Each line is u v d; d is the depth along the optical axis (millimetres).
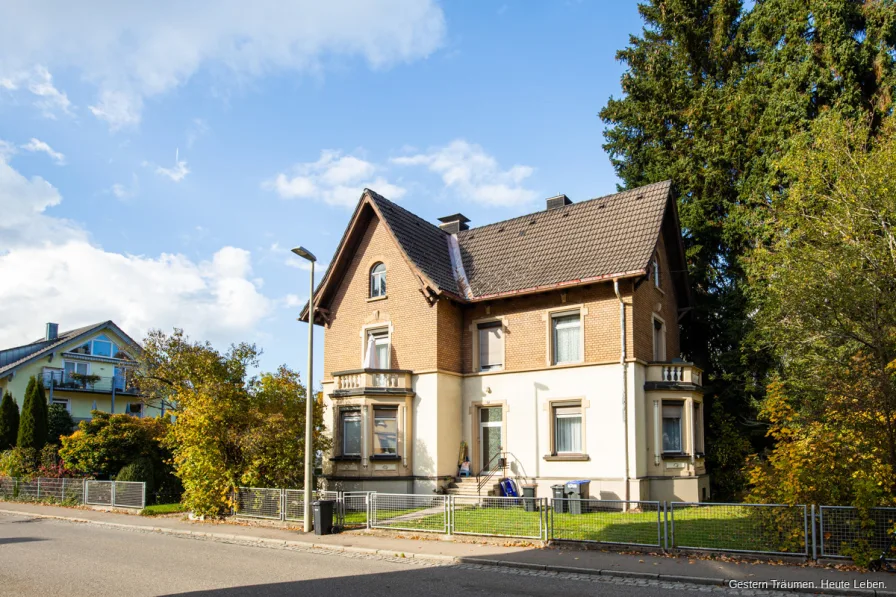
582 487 20656
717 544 13195
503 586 11094
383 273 25812
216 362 22719
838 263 14398
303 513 18094
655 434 21656
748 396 25141
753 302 24875
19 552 14922
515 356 23656
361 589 10914
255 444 19359
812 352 16797
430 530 16000
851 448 12602
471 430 24203
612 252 22609
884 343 12984
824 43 24234
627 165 31750
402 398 23688
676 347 26328
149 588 11062
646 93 30531
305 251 17906
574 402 22172
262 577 11938
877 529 11562
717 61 30000
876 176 17969
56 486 26156
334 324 26750
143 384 29406
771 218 23000
